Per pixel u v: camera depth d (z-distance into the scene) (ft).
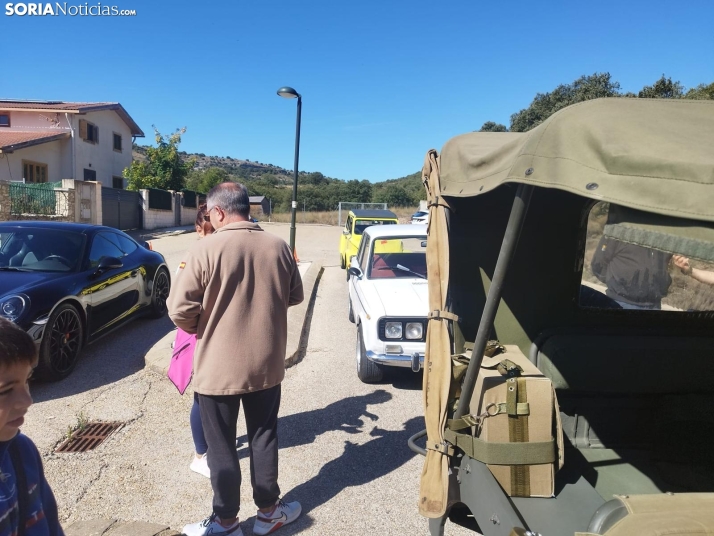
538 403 7.26
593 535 5.03
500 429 7.24
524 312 9.57
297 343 21.03
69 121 82.43
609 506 5.39
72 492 10.85
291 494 11.07
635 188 4.42
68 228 20.74
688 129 5.25
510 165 6.08
